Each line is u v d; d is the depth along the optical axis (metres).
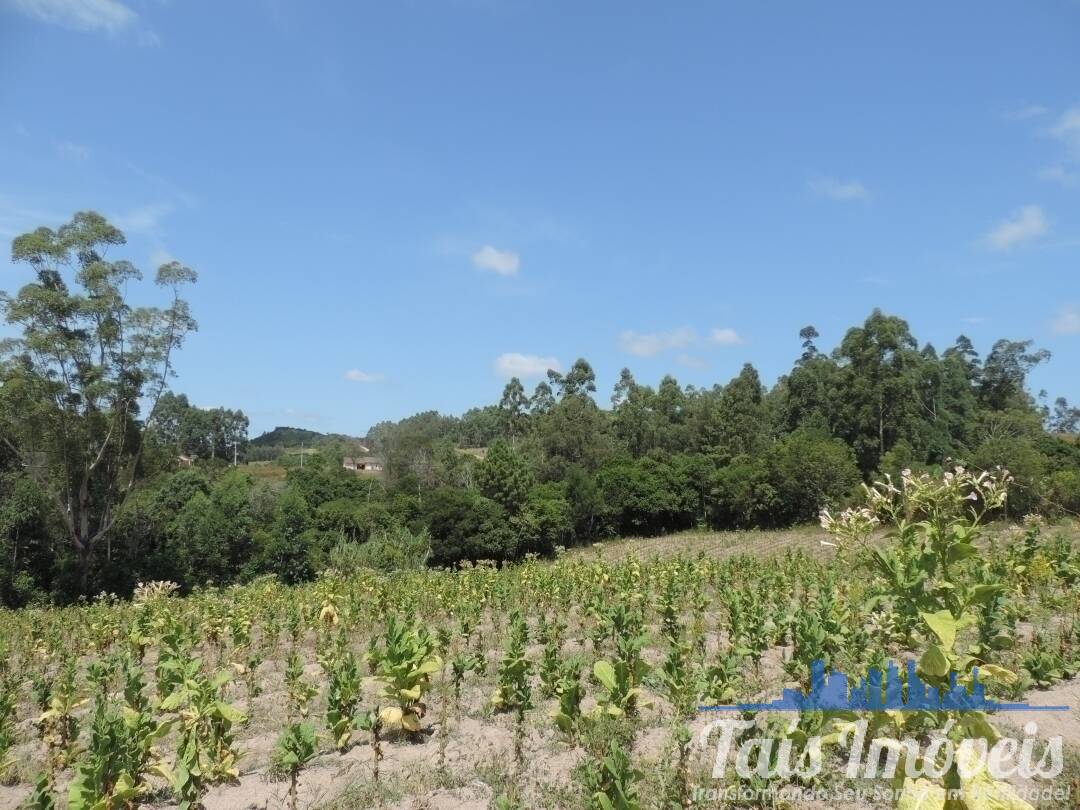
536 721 7.82
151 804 6.27
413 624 10.54
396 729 7.83
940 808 3.82
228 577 40.59
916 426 55.81
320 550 41.31
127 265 36.06
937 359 71.69
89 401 35.03
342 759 7.12
